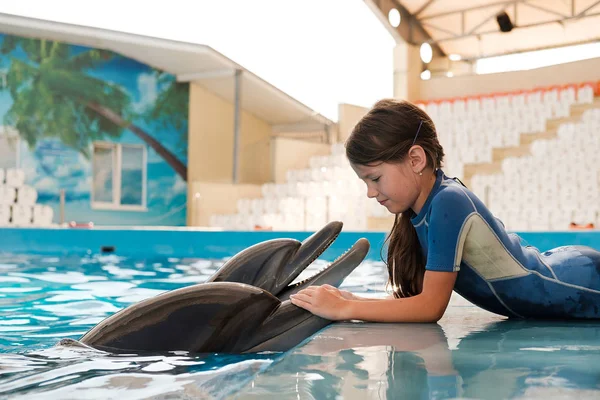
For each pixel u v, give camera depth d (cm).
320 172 1507
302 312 179
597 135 1251
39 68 1491
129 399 120
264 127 1752
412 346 144
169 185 1652
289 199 1426
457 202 182
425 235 192
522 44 1541
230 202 1537
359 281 388
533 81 1448
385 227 1337
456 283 204
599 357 132
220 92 1678
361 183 1391
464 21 1541
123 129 1595
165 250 836
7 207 1309
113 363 153
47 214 1351
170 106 1645
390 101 185
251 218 1411
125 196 1599
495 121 1433
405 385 106
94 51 1552
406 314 181
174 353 165
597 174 1228
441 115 1494
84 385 131
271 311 175
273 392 101
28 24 1415
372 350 139
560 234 691
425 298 183
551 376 113
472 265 195
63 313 272
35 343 205
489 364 124
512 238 202
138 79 1605
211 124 1695
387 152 179
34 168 1491
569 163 1255
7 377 140
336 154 1559
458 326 182
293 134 1692
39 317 261
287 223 1393
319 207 1398
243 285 174
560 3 1409
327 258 730
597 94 1363
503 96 1437
